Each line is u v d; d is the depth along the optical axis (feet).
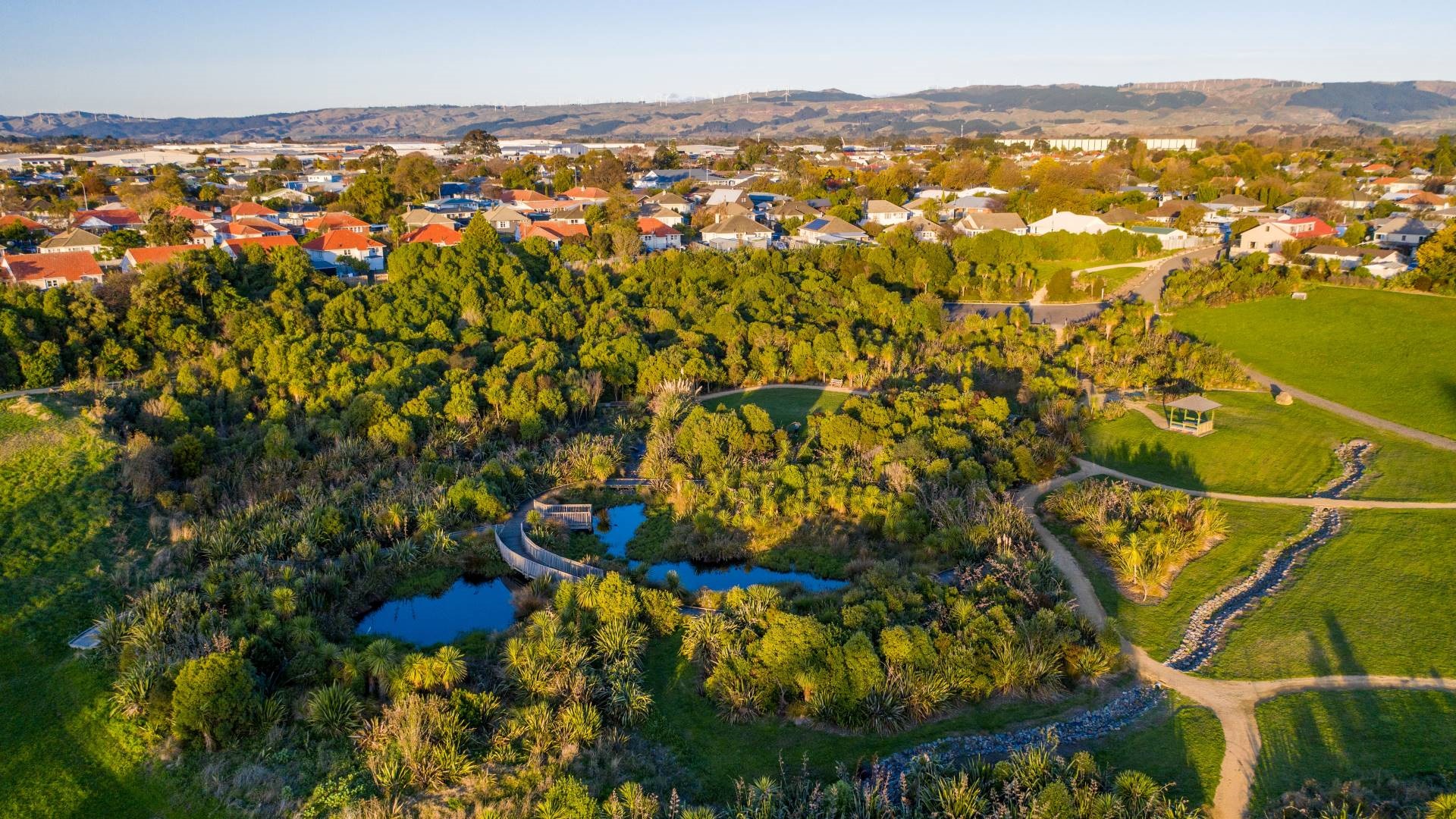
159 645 148.87
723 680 142.82
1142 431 261.03
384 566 191.21
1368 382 298.97
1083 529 198.08
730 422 246.68
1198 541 193.77
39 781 123.65
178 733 129.59
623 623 157.99
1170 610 169.99
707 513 209.67
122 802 120.47
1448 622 158.20
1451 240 384.27
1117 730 133.90
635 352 314.14
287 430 240.12
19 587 169.99
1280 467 235.81
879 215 606.14
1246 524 203.82
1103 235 492.13
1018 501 215.51
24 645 155.63
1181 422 264.31
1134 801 112.16
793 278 418.72
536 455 243.19
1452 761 121.70
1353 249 449.06
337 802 118.62
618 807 114.32
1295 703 138.41
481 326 338.54
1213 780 122.11
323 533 193.88
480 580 194.18
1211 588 177.06
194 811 118.73
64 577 175.01
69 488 203.62
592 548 203.92
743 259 443.32
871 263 436.35
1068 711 139.54
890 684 138.10
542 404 268.41
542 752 128.47
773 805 114.93
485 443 248.52
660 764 128.77
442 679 142.41
